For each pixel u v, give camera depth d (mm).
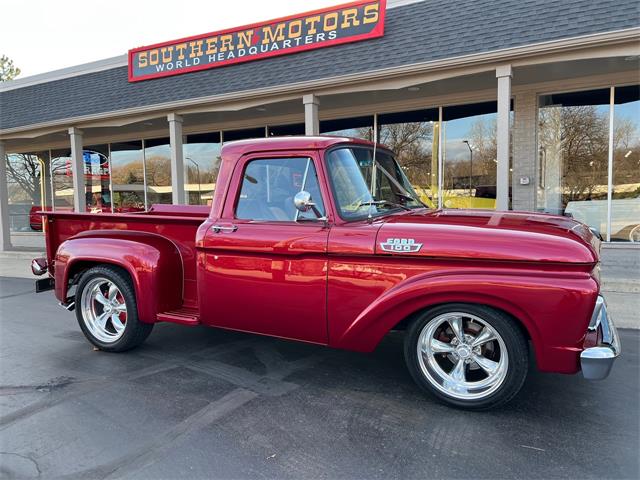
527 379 3744
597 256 2967
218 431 3045
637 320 5234
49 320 5961
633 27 6211
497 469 2570
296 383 3783
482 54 7117
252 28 10008
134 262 4305
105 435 3027
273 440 2922
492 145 9453
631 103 8234
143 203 14656
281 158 3684
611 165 8492
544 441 2842
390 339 4906
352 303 3367
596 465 2592
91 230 4871
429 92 9398
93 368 4211
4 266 11062
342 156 3666
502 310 3025
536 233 3012
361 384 3742
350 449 2801
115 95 11734
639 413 3170
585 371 2850
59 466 2697
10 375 4062
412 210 4027
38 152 16609
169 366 4223
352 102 10234
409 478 2510
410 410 3279
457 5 8250
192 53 10820
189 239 4402
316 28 9258
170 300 4391
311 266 3488
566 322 2832
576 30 6625
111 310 4660
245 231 3742
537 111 8844
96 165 15375
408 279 3189
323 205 3490
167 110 10484
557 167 8938
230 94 9516
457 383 3250
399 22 8703
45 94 13391
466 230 3121
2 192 13219
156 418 3242
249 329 3883
